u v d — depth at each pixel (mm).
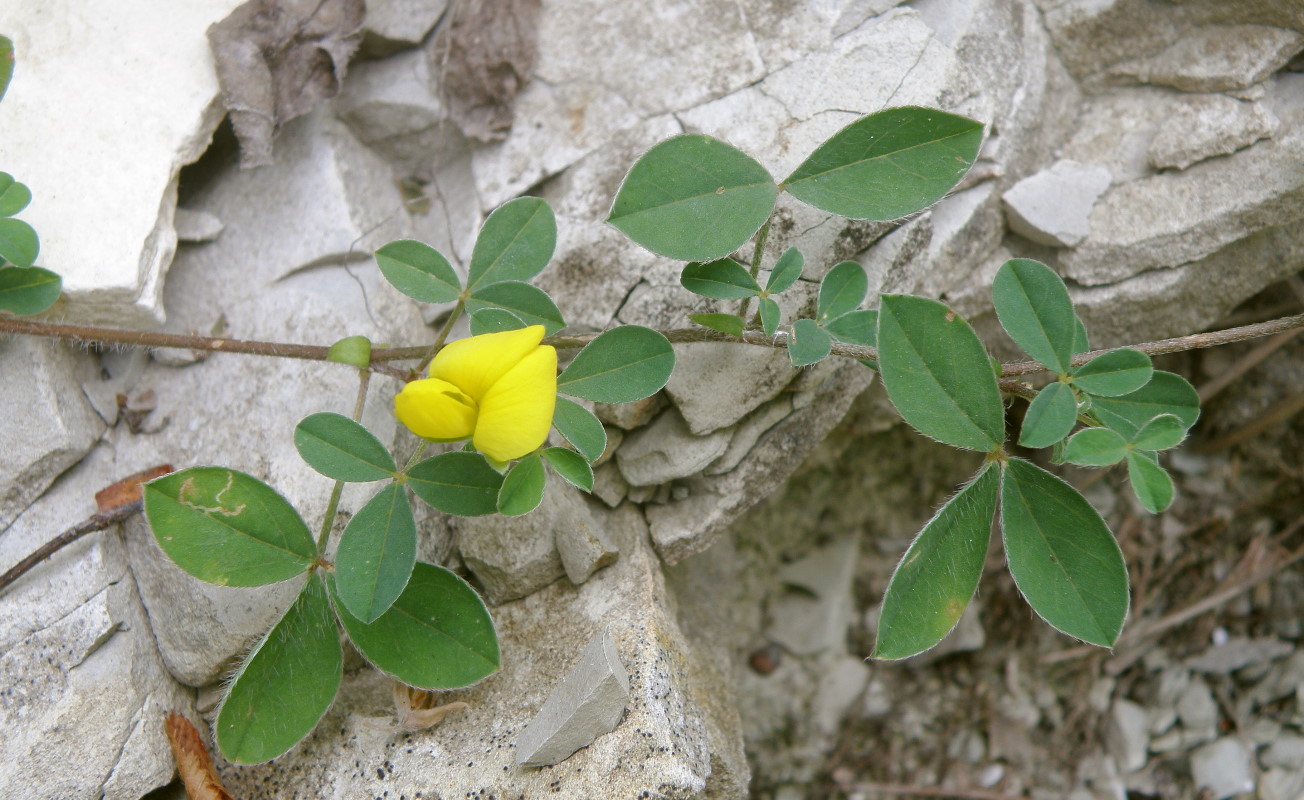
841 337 172
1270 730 246
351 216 201
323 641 164
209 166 205
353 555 157
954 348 151
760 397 192
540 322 172
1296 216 201
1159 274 207
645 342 165
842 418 215
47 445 182
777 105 194
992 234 209
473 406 148
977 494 156
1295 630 246
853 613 261
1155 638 252
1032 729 254
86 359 192
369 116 207
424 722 179
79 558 181
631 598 189
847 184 164
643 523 202
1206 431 254
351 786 176
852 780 256
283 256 199
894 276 194
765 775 257
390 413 190
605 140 199
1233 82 202
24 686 173
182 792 182
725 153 163
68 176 185
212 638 180
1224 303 215
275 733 162
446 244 204
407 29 206
